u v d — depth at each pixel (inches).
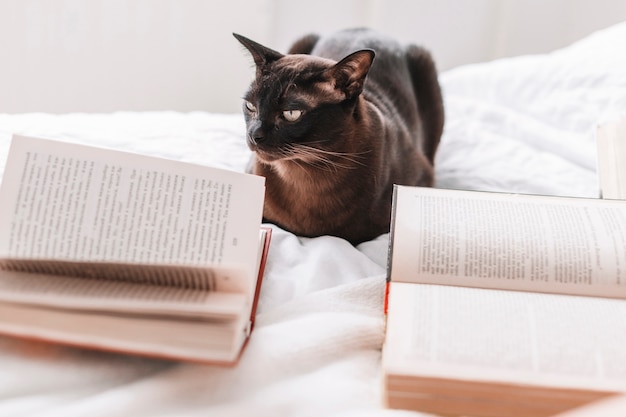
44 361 25.0
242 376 24.8
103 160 27.9
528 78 57.2
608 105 51.5
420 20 71.5
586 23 74.2
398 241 28.4
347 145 38.9
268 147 36.8
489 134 53.5
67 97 63.7
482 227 28.8
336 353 26.8
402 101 48.2
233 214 28.2
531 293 26.8
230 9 64.9
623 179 35.2
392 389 23.5
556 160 49.3
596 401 22.5
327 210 39.9
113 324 23.6
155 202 27.6
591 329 24.7
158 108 67.4
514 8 73.1
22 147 27.3
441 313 25.4
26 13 58.8
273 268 33.4
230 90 68.4
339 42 49.9
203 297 25.0
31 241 26.2
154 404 23.2
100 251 26.4
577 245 27.9
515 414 23.4
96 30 61.6
